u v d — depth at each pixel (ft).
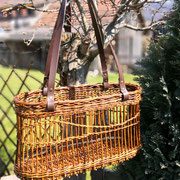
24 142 3.14
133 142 4.13
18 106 3.14
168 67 4.24
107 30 4.92
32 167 3.14
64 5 3.26
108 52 23.71
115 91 4.61
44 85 3.85
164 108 4.12
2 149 8.07
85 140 4.33
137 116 3.90
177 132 3.89
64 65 4.95
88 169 3.40
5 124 9.87
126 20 5.32
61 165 3.34
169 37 4.14
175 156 4.07
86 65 5.09
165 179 4.05
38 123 3.08
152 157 4.02
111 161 3.54
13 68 6.31
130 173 4.74
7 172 6.52
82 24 4.90
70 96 4.54
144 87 4.40
